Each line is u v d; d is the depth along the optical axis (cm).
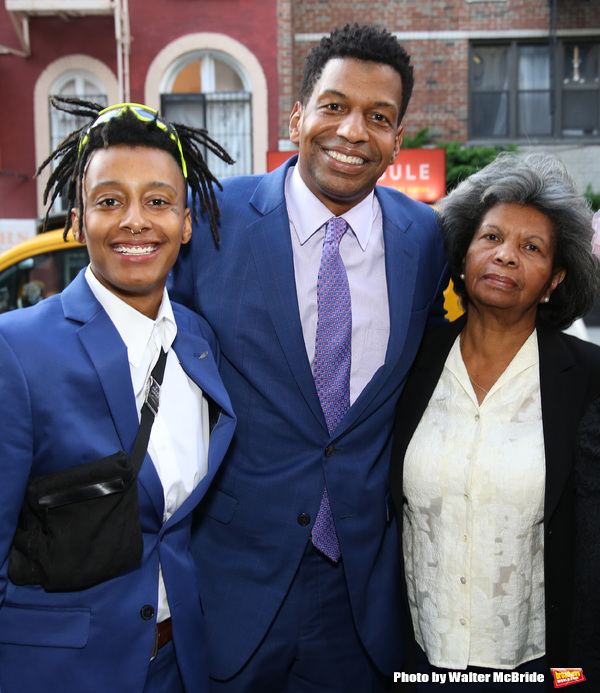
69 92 913
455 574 165
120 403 129
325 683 180
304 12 910
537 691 162
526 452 161
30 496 120
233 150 918
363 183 166
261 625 167
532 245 163
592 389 164
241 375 173
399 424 180
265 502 170
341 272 171
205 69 911
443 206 186
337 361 168
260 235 172
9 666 125
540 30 923
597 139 945
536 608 166
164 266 135
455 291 196
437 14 917
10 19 885
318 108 163
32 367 123
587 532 147
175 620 137
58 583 120
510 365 169
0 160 900
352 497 169
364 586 173
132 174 128
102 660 126
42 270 422
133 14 889
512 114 955
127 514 124
